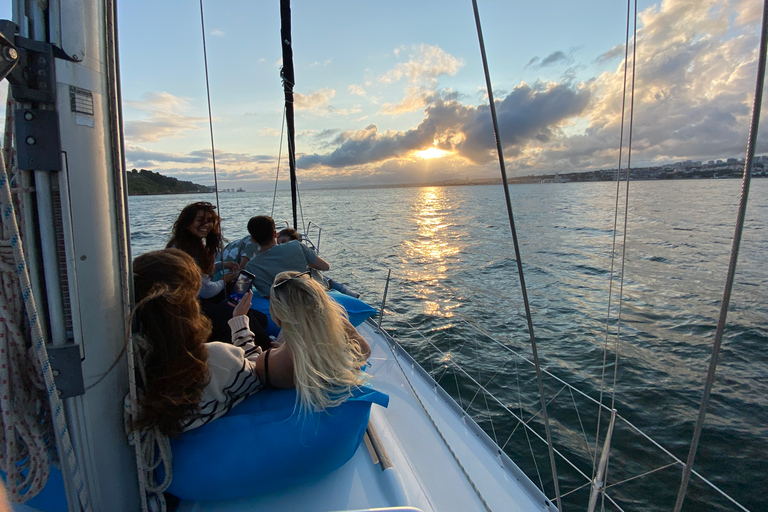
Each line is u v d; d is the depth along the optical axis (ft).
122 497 4.00
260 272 10.87
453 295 34.94
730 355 22.36
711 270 44.73
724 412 16.75
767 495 12.55
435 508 5.78
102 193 3.46
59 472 4.06
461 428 7.80
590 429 15.35
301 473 5.01
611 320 28.35
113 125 3.57
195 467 4.55
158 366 4.06
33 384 3.51
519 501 6.02
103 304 3.54
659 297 34.22
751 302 32.14
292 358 5.14
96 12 3.30
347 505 5.24
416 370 10.16
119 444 3.89
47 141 3.03
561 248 62.69
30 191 3.12
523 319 28.43
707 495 12.54
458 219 125.29
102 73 3.40
